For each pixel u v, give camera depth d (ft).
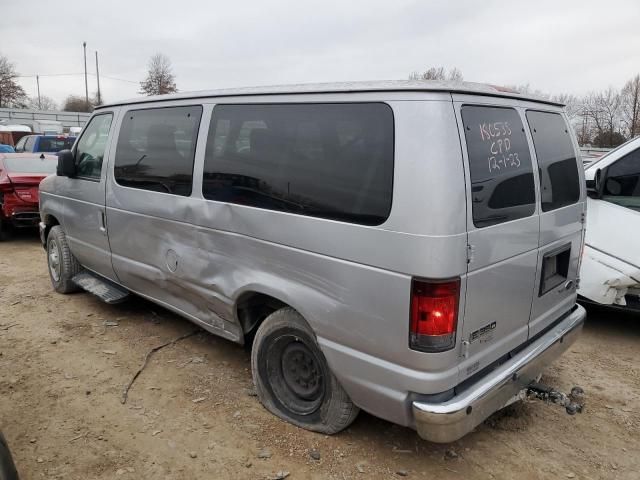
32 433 11.06
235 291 11.46
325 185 9.57
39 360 14.33
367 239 8.83
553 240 11.19
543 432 11.49
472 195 8.61
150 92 174.09
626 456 10.75
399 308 8.54
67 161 16.76
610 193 17.62
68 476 9.78
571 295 12.66
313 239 9.68
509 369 9.84
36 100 246.88
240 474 9.88
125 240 15.03
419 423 8.66
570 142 12.29
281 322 10.84
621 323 18.26
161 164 13.41
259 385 11.82
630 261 15.99
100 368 13.89
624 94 112.68
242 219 11.09
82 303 18.81
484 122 9.23
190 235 12.57
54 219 20.21
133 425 11.37
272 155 10.59
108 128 15.84
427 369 8.49
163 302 14.73
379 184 8.75
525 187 10.13
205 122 12.20
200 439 10.89
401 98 8.67
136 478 9.77
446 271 8.20
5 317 17.46
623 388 13.60
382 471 10.00
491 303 9.33
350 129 9.30
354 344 9.34
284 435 11.02
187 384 13.10
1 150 69.26
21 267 24.16
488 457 10.54
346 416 10.41
